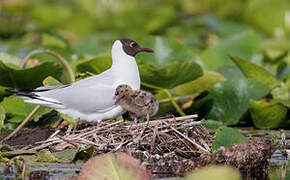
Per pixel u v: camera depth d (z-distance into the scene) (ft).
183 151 32.99
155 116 46.98
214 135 35.78
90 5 83.05
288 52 63.93
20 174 29.19
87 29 80.02
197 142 34.22
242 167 31.12
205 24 79.87
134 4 84.12
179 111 45.68
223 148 31.12
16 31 77.05
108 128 35.09
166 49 51.29
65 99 34.94
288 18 80.43
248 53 63.16
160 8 78.54
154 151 33.24
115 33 77.10
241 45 63.62
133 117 36.96
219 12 89.25
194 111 47.60
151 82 44.09
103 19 80.64
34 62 50.90
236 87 47.21
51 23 79.15
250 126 47.52
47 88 35.68
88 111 35.27
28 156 32.86
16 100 41.01
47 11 79.41
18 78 41.81
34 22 78.89
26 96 35.47
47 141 35.06
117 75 36.22
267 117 44.73
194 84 48.39
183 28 79.15
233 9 89.56
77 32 79.51
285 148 36.58
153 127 34.37
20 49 66.33
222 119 46.68
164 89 45.06
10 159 32.50
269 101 47.88
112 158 28.30
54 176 28.71
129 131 34.35
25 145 36.06
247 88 47.14
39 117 39.22
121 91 34.99
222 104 47.03
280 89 50.93
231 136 33.09
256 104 44.19
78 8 84.74
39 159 32.12
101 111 35.29
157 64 50.75
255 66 49.16
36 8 80.12
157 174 29.45
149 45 51.24
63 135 37.35
